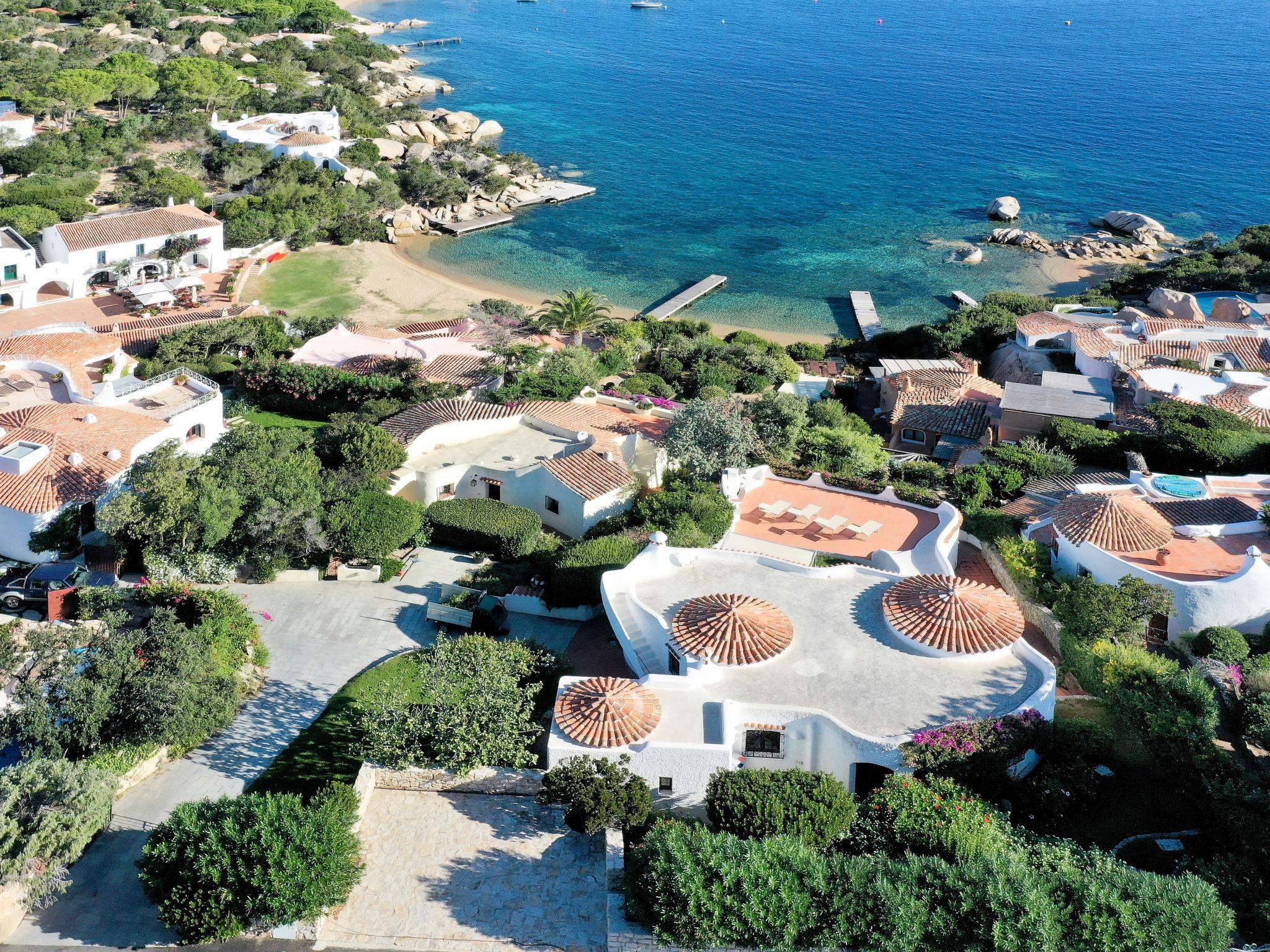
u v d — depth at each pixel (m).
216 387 71.38
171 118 162.62
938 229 163.50
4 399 69.50
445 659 44.12
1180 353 98.50
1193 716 41.88
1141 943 31.91
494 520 60.59
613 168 189.75
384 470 64.25
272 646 50.97
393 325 116.44
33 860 35.50
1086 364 98.56
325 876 34.41
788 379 101.06
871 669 44.97
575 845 38.66
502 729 41.31
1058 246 154.38
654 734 41.06
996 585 58.56
